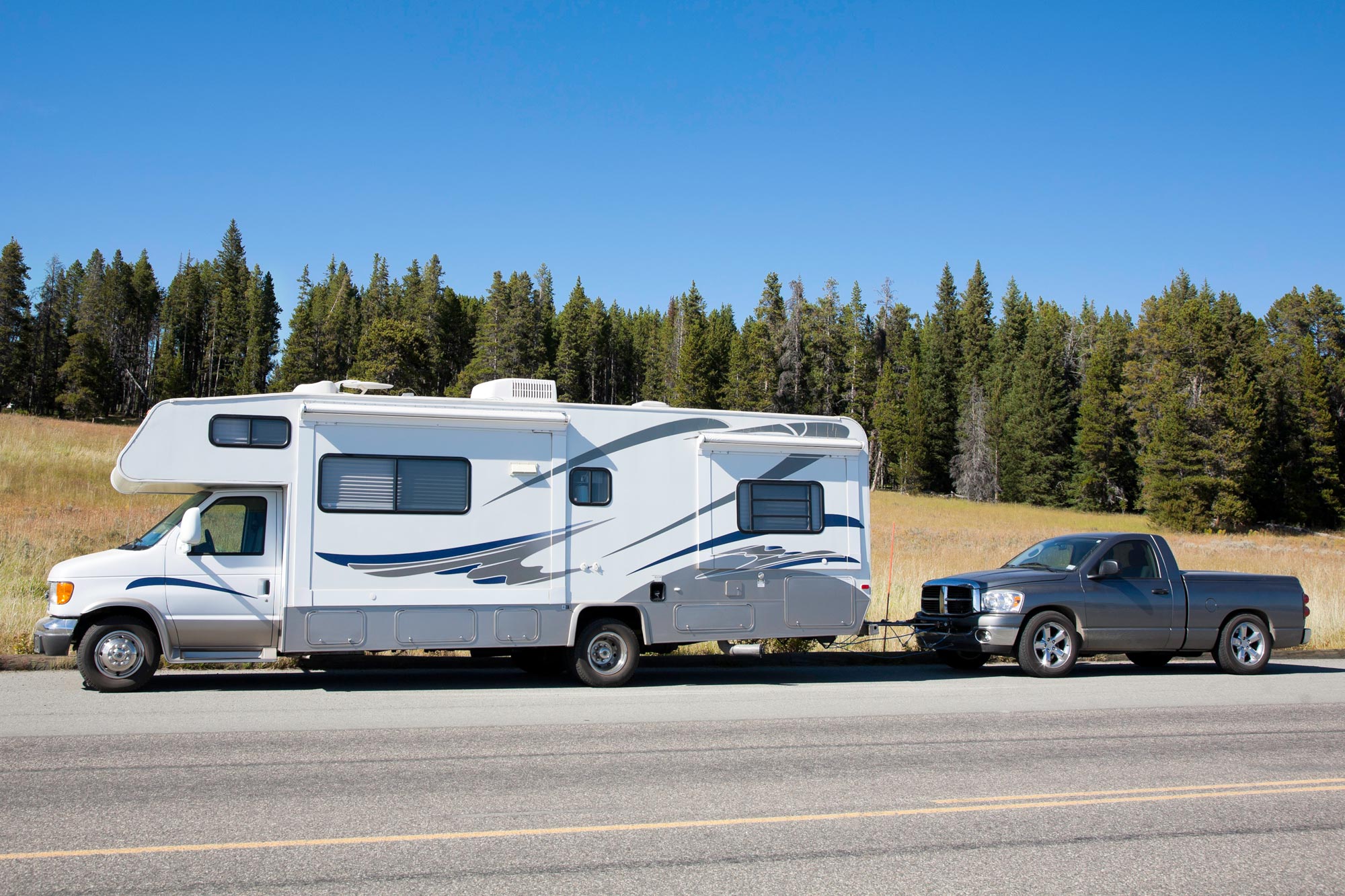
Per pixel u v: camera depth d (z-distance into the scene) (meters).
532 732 8.23
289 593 10.02
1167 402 73.19
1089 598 12.46
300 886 4.47
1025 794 6.42
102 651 9.75
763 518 11.79
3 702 9.16
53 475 35.38
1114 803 6.24
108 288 130.88
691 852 5.11
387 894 4.40
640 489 11.34
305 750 7.33
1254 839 5.54
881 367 106.94
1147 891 4.70
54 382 116.56
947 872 4.89
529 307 106.19
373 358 80.06
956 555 33.28
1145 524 72.19
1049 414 91.94
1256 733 8.64
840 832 5.51
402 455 10.50
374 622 10.27
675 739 8.04
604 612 11.29
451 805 5.91
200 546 10.06
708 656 13.52
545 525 10.93
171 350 131.12
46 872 4.59
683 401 97.81
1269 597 13.13
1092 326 118.94
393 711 9.11
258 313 135.62
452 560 10.55
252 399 10.20
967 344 113.19
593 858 4.97
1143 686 11.70
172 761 6.88
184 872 4.63
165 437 9.94
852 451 12.20
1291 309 88.19
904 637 14.69
